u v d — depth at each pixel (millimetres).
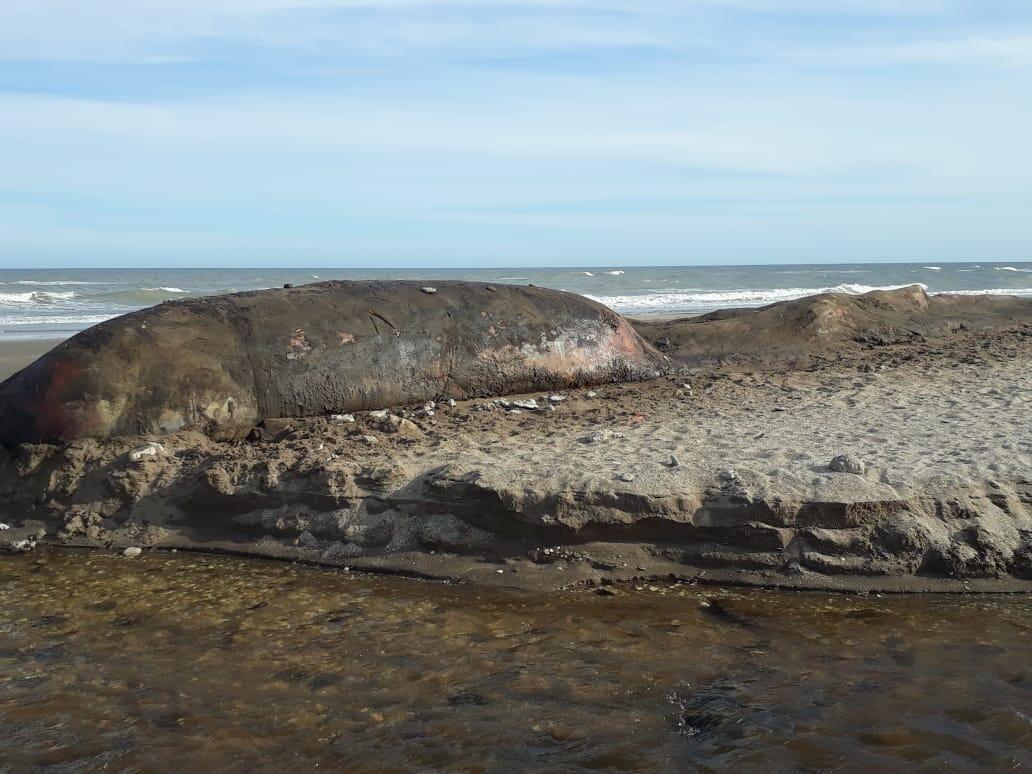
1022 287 44656
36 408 6352
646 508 5133
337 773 3271
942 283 48250
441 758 3354
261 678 3973
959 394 7695
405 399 7578
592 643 4270
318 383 7160
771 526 5020
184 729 3566
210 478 5781
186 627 4512
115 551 5699
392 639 4340
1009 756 3311
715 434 6445
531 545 5199
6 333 19141
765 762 3301
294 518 5605
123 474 6000
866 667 4004
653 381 8750
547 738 3477
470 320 7988
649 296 35625
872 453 5797
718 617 4543
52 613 4707
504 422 6996
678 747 3414
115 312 25875
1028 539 4938
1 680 3971
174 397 6574
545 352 8242
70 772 3291
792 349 9867
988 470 5402
